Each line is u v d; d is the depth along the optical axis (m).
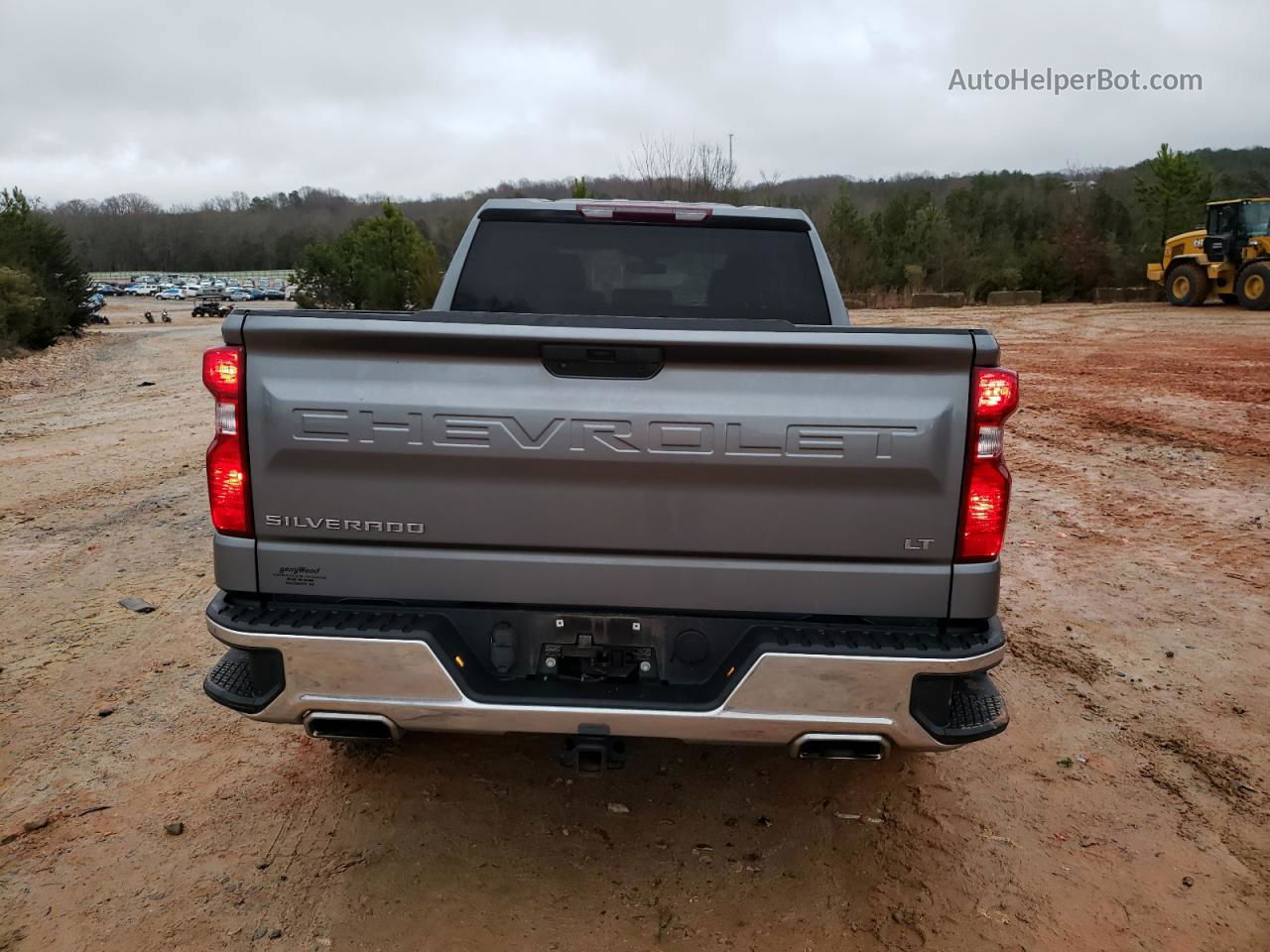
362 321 2.44
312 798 3.24
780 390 2.45
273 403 2.49
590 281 3.88
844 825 3.14
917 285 45.38
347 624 2.55
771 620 2.62
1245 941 2.60
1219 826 3.14
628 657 2.66
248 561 2.61
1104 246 42.72
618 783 3.38
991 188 76.69
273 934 2.57
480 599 2.61
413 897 2.74
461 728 2.55
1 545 6.18
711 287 3.89
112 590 5.30
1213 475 7.88
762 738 2.53
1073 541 6.20
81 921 2.61
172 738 3.64
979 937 2.61
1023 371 14.73
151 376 18.70
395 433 2.49
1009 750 3.63
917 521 2.49
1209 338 19.50
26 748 3.55
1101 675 4.27
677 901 2.74
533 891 2.78
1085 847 3.02
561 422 2.47
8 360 22.78
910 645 2.50
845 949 2.55
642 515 2.53
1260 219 26.50
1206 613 4.98
